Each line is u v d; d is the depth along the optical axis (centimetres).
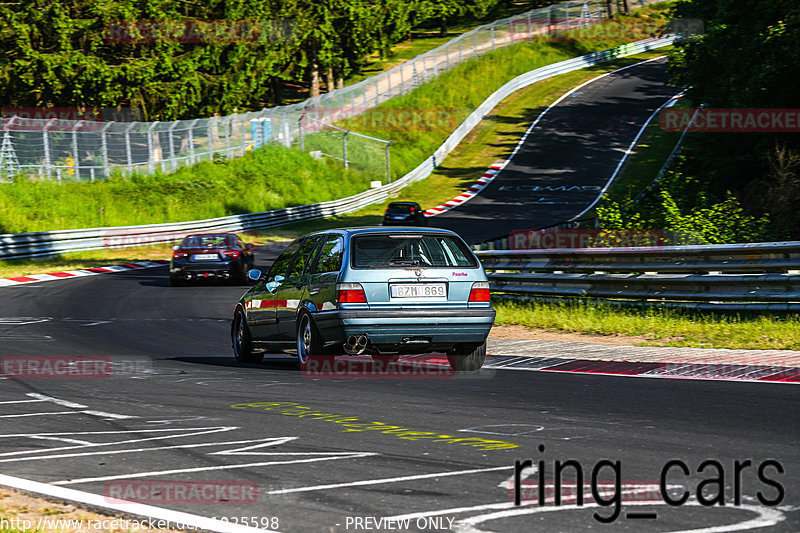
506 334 5434
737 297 5162
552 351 4550
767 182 8750
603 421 2669
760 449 2236
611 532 1596
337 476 2048
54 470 2156
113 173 18300
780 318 4919
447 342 3734
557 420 2703
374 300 3666
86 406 3119
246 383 3656
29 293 9050
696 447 2273
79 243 14475
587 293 6234
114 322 6650
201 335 5866
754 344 4356
